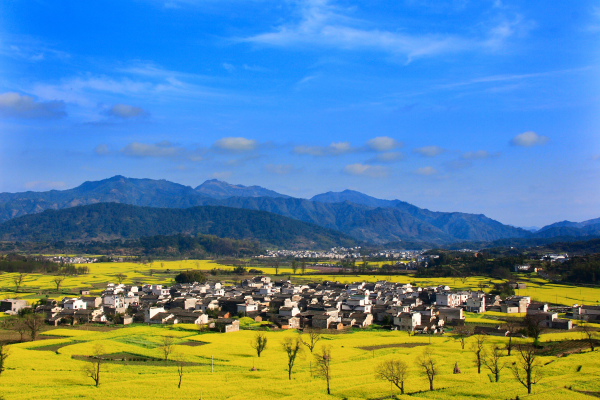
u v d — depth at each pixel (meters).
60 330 144.50
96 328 150.75
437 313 180.38
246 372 95.12
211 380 88.31
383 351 117.00
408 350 118.38
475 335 138.88
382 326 167.75
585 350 114.00
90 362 101.56
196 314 167.38
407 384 86.38
